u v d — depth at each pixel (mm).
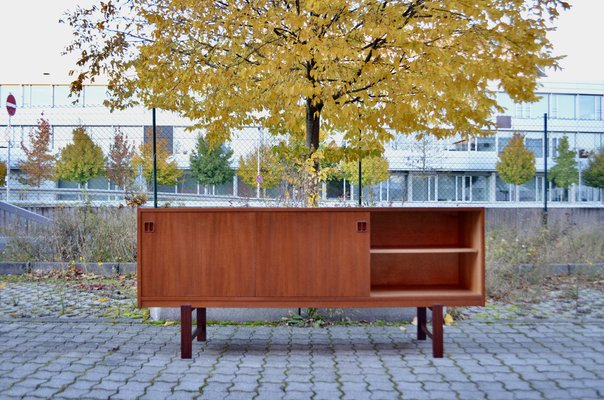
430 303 4758
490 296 7238
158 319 6020
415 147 17766
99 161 19625
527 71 5379
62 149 20109
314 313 6062
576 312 6430
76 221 9695
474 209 4875
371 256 5480
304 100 6562
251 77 6254
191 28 6082
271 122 6375
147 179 13500
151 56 6262
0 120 25547
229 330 5672
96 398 3621
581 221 10961
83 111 20875
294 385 3920
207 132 7133
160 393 3734
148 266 4762
